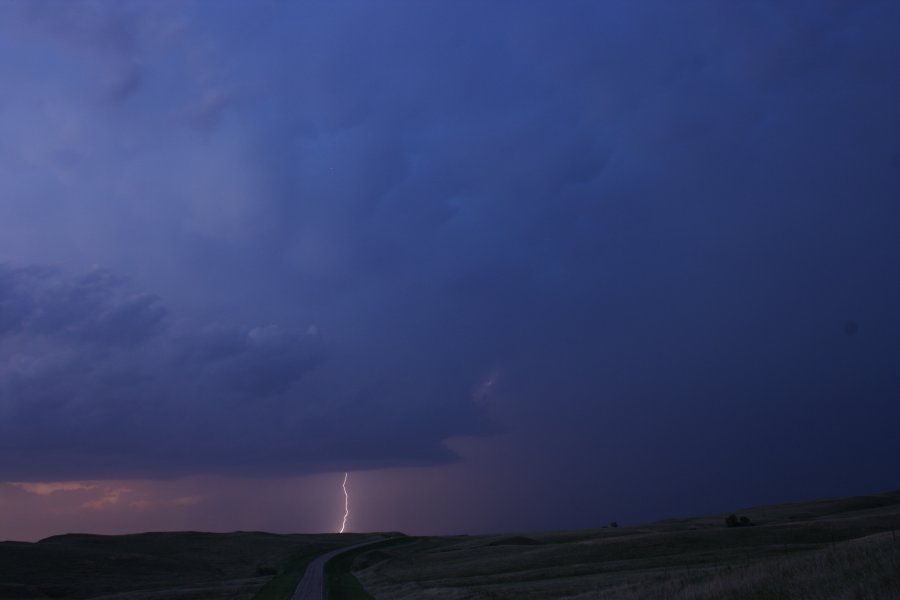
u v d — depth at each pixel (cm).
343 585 6078
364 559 9512
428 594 4438
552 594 3653
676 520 12762
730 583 2234
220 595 5659
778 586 2006
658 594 2536
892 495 13950
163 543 12006
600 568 5272
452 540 12681
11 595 7056
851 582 1827
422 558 8550
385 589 5478
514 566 6269
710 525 10856
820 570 2059
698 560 5228
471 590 4250
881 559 1936
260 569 8569
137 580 8400
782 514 12356
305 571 8062
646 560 5522
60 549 10169
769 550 5425
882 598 1627
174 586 7656
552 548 7000
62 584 7825
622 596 2788
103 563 9388
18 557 9188
